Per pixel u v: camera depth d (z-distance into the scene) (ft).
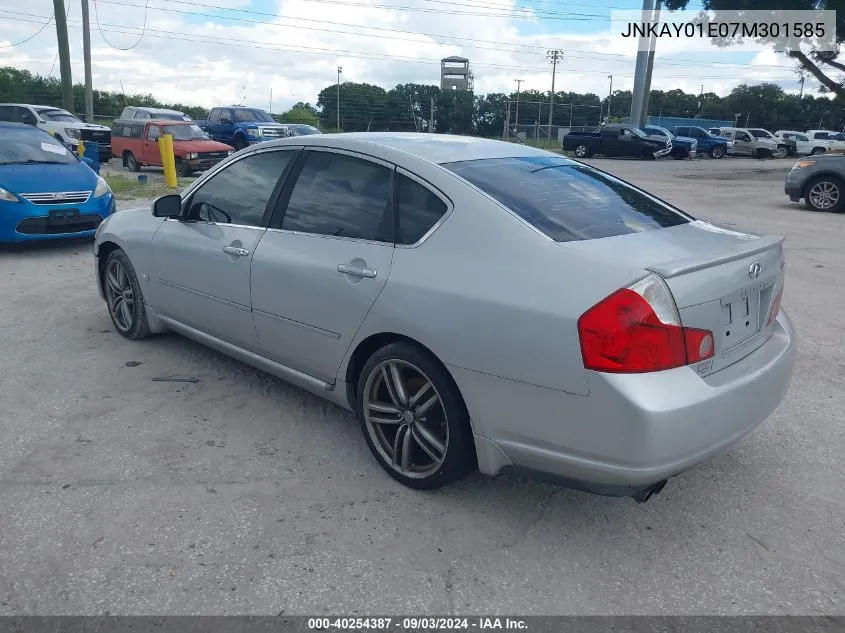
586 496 11.19
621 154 116.88
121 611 8.40
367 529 10.16
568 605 8.75
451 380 10.32
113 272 17.71
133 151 70.03
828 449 12.90
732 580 9.28
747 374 9.78
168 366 16.11
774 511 10.90
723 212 44.55
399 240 11.09
